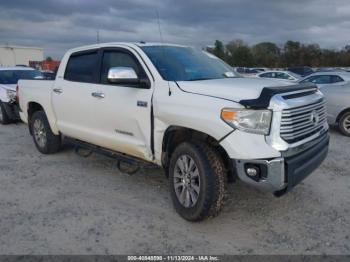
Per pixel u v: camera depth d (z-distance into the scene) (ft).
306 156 11.59
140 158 14.89
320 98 13.12
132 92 14.14
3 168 18.84
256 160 10.71
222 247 10.97
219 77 14.65
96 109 15.89
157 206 13.89
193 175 12.07
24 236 11.59
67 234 11.72
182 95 12.35
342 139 26.04
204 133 11.93
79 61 17.60
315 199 14.44
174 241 11.31
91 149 17.54
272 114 10.77
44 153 21.30
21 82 22.49
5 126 32.68
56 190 15.62
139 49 14.55
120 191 15.46
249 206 13.79
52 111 19.35
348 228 12.06
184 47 16.44
